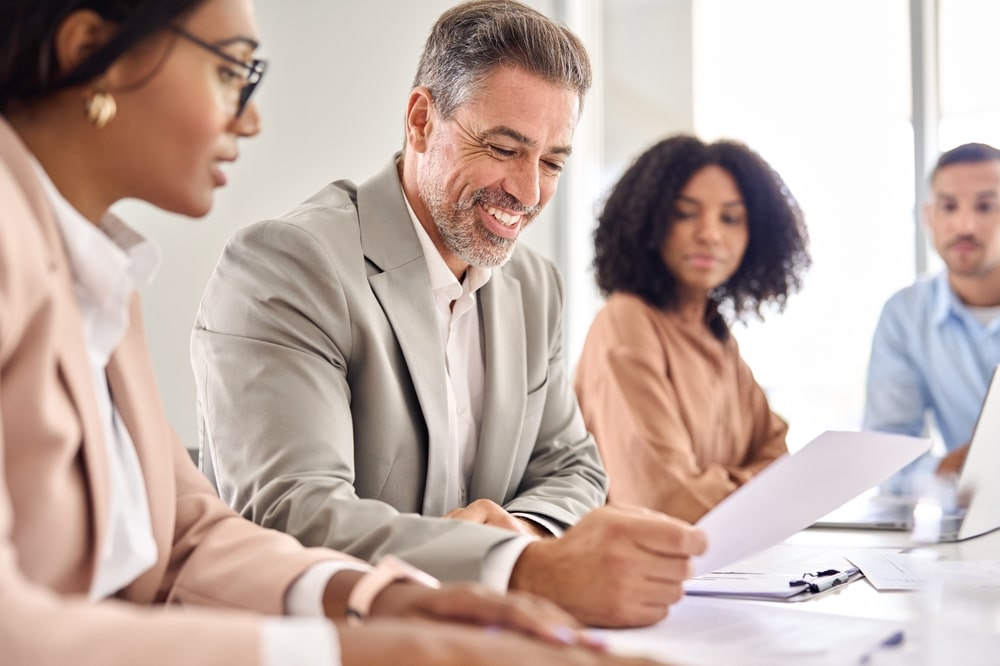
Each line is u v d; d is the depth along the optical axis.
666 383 2.31
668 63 4.33
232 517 1.07
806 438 4.04
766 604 1.11
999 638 0.93
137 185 0.86
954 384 3.20
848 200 4.08
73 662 0.55
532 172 1.55
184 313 3.08
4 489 0.70
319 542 1.17
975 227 3.16
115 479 0.92
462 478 1.63
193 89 0.83
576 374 2.41
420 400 1.49
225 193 3.21
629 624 0.98
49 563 0.77
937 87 4.00
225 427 1.35
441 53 1.57
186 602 0.97
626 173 2.52
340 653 0.58
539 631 0.69
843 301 4.06
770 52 4.21
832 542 1.65
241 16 0.86
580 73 1.59
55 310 0.75
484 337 1.66
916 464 2.64
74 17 0.80
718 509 1.09
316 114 3.44
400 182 1.63
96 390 0.88
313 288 1.41
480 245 1.56
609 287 2.51
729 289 2.56
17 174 0.77
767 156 4.21
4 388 0.73
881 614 1.06
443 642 0.60
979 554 1.50
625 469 2.20
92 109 0.81
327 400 1.36
